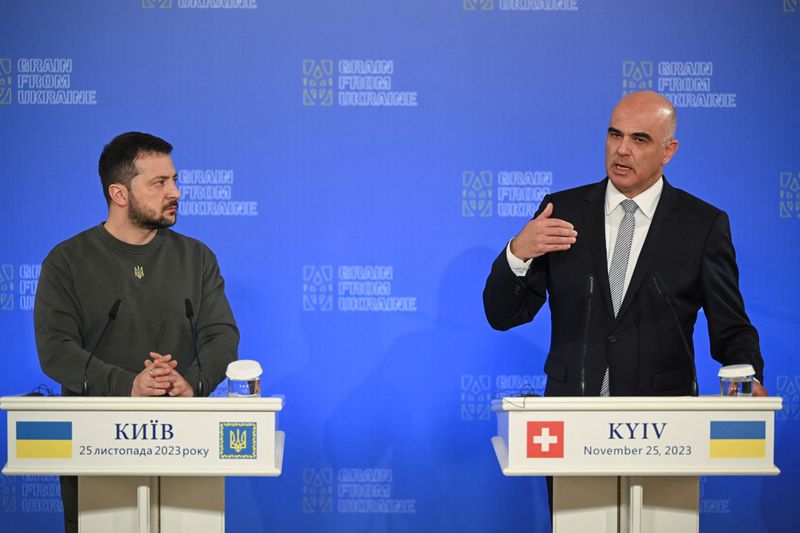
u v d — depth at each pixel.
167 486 2.63
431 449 4.08
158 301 2.98
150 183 2.94
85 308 2.93
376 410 4.06
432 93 4.04
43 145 3.99
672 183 4.06
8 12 3.96
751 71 4.04
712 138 4.05
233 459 2.41
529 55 4.04
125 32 3.99
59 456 2.40
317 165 4.04
